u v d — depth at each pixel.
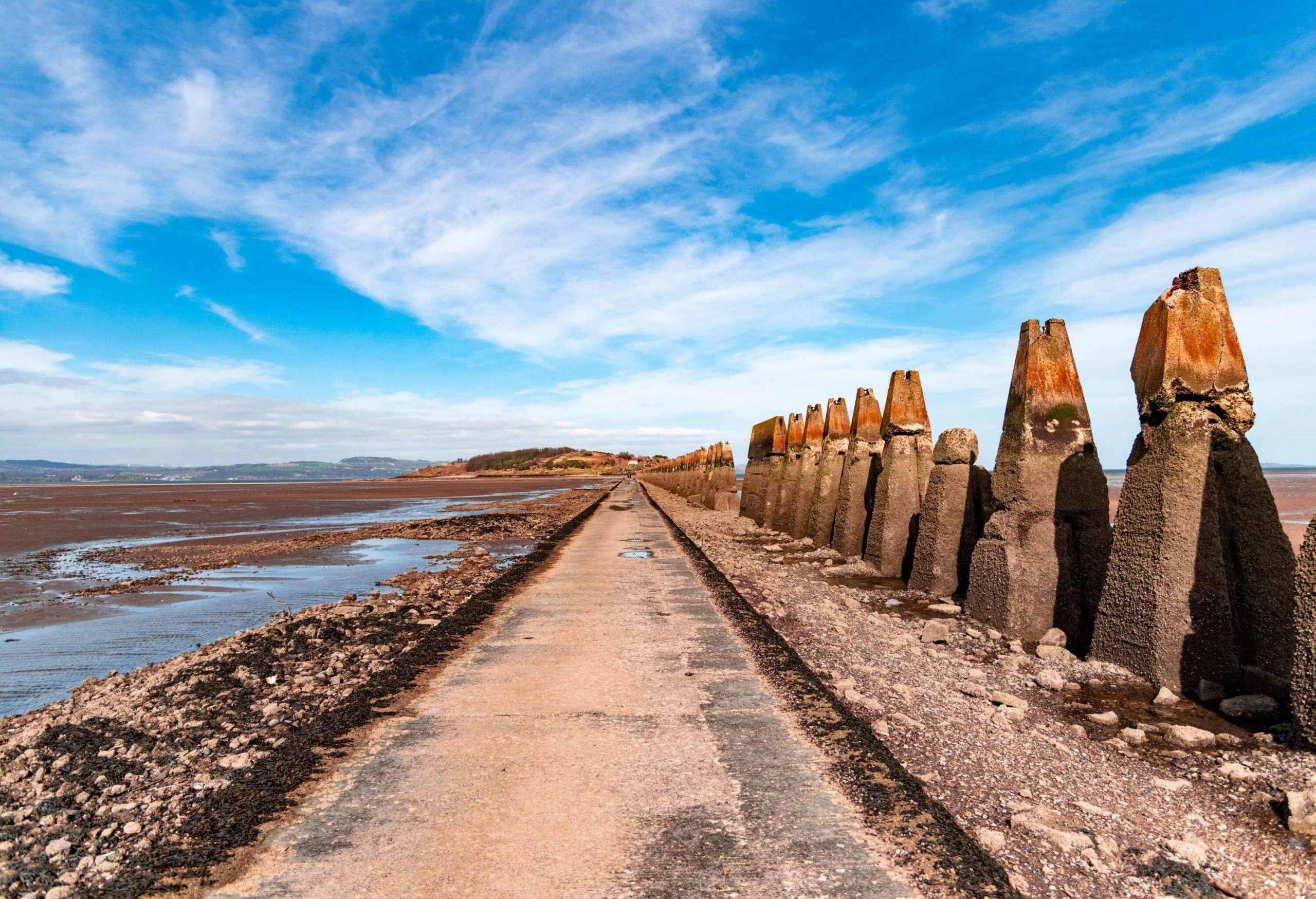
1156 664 7.28
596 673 7.40
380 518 39.19
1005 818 4.43
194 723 6.64
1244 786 4.96
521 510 42.06
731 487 37.28
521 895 3.62
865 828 4.23
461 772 5.07
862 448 16.88
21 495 77.81
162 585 16.28
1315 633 5.52
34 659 10.12
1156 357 7.79
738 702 6.46
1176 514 7.40
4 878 3.94
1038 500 9.72
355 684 7.96
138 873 3.89
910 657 8.33
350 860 3.97
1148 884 3.75
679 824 4.32
